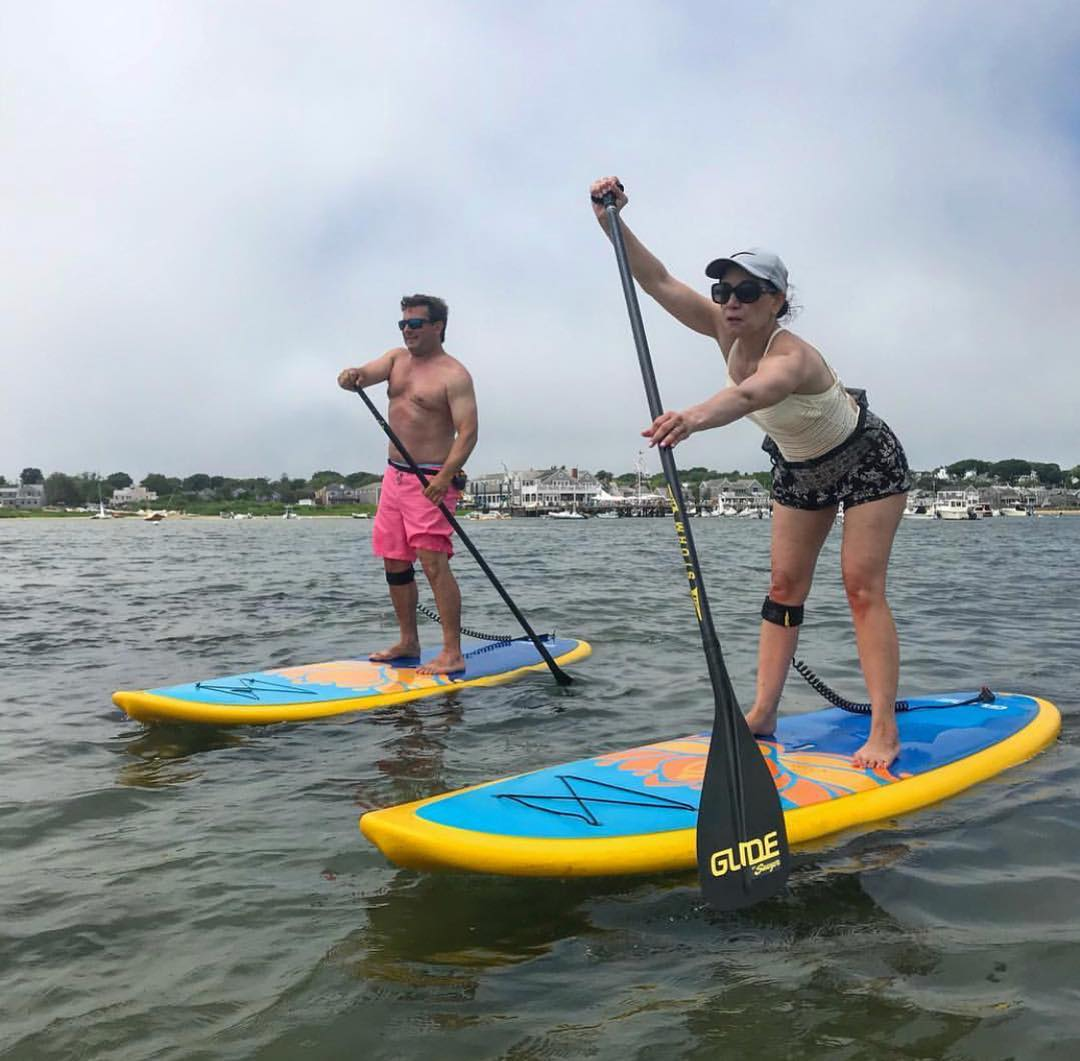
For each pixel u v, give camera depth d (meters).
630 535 47.78
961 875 2.91
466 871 2.93
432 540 5.83
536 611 9.79
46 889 2.91
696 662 6.62
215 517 151.38
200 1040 2.12
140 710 4.96
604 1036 2.10
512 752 4.37
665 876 2.96
